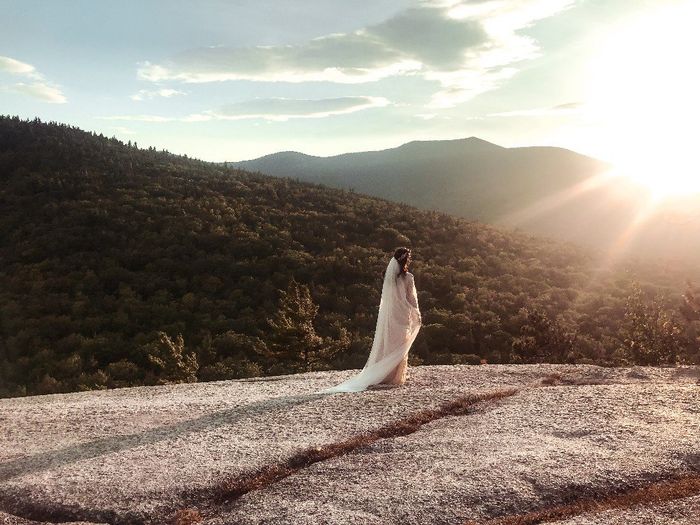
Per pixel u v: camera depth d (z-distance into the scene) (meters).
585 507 4.98
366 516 4.90
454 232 104.31
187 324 61.00
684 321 16.95
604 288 71.62
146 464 6.52
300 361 37.66
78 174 124.38
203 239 87.81
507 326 59.16
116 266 76.50
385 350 9.88
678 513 4.69
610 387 8.88
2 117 153.12
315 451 6.65
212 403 9.34
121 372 49.31
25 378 50.03
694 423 6.79
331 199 133.75
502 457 5.99
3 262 79.94
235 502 5.58
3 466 6.91
